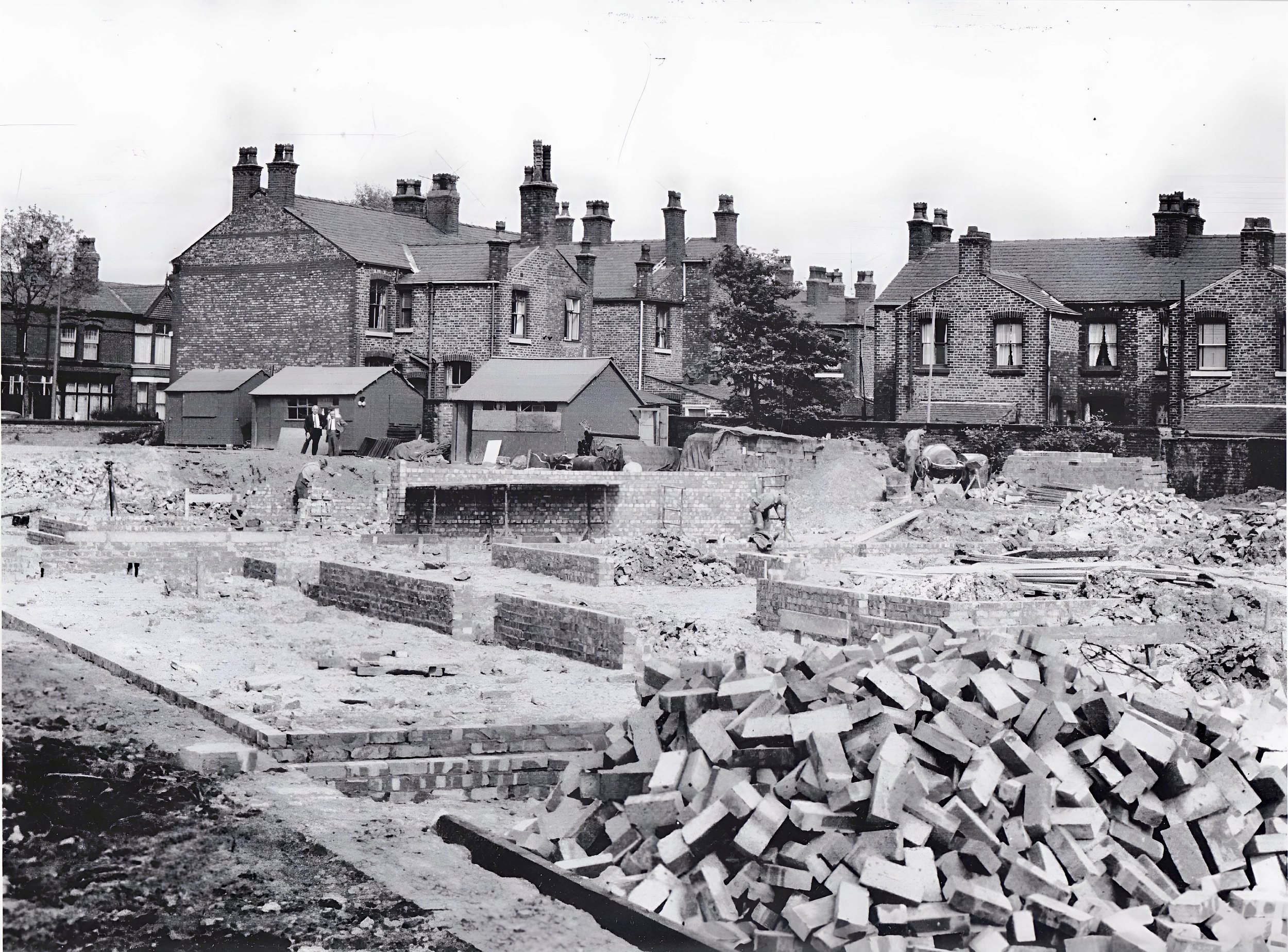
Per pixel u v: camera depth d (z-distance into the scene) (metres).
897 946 12.08
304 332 60.16
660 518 48.09
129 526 36.62
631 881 13.34
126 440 57.31
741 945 12.50
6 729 16.12
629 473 47.72
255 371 59.50
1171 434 54.81
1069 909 12.45
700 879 13.16
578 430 55.56
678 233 71.12
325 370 57.75
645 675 15.92
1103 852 13.39
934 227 67.00
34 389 63.50
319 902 12.51
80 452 45.62
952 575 34.91
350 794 16.75
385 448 55.84
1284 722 16.88
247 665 22.67
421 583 27.98
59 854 13.12
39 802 14.11
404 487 44.44
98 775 14.95
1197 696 16.64
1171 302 58.28
